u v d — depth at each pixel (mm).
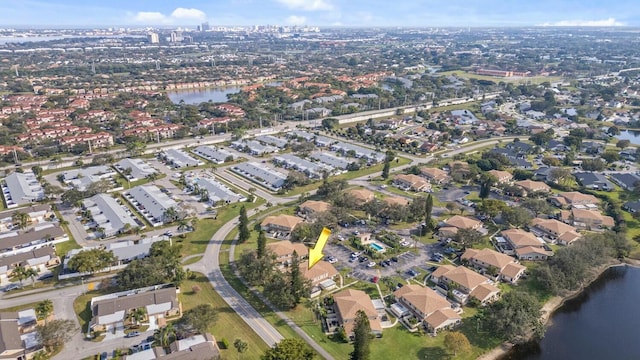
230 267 145750
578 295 137625
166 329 107750
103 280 134125
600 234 158875
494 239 166875
